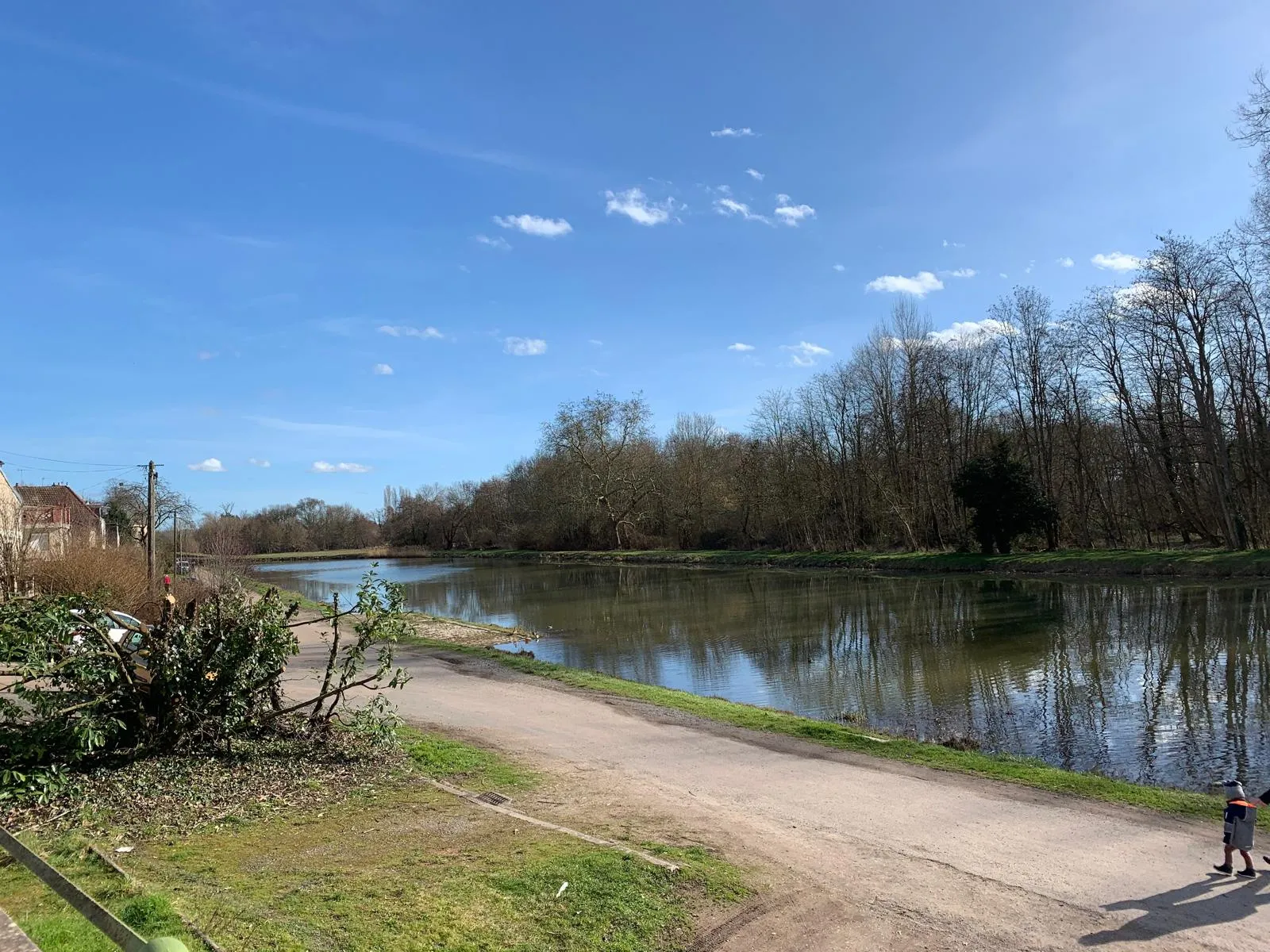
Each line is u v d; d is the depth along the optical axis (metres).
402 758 9.15
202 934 4.35
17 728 7.52
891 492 50.31
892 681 16.38
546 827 7.02
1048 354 43.47
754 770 9.50
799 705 14.63
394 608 9.94
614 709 13.01
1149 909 5.68
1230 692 14.25
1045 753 11.17
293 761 8.66
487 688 14.94
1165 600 26.11
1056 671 16.48
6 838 4.09
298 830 6.75
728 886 5.89
